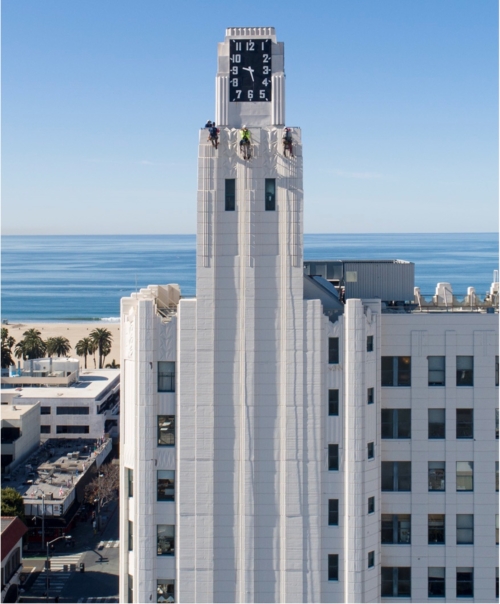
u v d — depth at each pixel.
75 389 188.75
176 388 48.59
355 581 48.34
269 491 48.31
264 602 48.44
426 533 51.47
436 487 51.75
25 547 125.12
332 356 48.59
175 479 48.78
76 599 106.38
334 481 48.59
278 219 48.25
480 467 51.41
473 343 51.34
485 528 51.44
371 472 49.62
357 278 63.47
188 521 48.47
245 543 48.12
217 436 48.38
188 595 48.53
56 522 128.00
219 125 50.03
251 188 48.16
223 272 48.38
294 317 48.09
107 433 181.25
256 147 48.28
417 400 51.56
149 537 48.59
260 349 48.38
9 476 141.75
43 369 199.62
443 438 51.62
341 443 48.50
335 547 48.66
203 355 48.38
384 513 51.62
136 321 48.59
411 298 63.06
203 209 48.31
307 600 48.22
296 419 48.12
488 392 51.41
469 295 60.00
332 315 49.91
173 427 48.88
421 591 51.50
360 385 48.31
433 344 51.47
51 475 141.62
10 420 150.50
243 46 50.06
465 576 51.59
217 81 50.09
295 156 48.06
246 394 48.22
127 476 50.38
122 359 51.56
